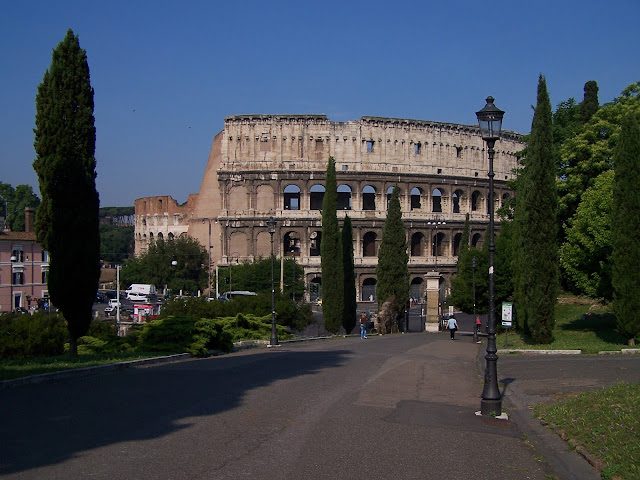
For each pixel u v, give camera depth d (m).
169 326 40.09
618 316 44.47
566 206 70.12
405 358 39.91
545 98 45.94
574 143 70.88
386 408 22.56
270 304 70.62
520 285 54.09
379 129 124.62
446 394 26.41
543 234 46.25
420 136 127.56
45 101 36.03
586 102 97.69
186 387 25.23
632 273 43.72
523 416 22.06
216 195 141.75
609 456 15.55
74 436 16.84
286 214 121.56
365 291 126.81
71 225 35.94
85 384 25.28
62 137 35.97
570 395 24.30
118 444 16.23
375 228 124.44
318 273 121.62
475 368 35.66
